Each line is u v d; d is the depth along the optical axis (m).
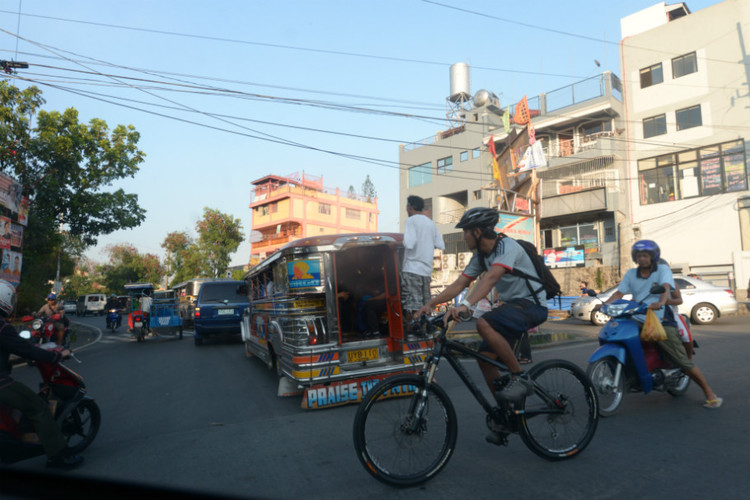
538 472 3.29
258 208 44.97
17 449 3.62
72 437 4.48
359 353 5.71
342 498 3.01
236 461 3.80
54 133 17.81
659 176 23.56
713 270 21.59
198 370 8.87
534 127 26.98
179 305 16.66
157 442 4.43
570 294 24.78
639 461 3.41
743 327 12.13
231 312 13.40
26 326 10.11
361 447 3.03
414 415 3.19
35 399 3.64
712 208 21.80
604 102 24.38
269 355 7.76
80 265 64.31
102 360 11.05
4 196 14.09
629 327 4.66
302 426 4.77
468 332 12.54
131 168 19.56
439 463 3.23
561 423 3.55
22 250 15.91
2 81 16.53
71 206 18.70
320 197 42.72
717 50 22.05
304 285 5.55
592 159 24.62
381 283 6.16
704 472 3.17
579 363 7.88
